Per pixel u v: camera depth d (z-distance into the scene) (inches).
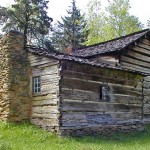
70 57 621.6
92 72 637.9
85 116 608.7
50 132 582.6
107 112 654.5
